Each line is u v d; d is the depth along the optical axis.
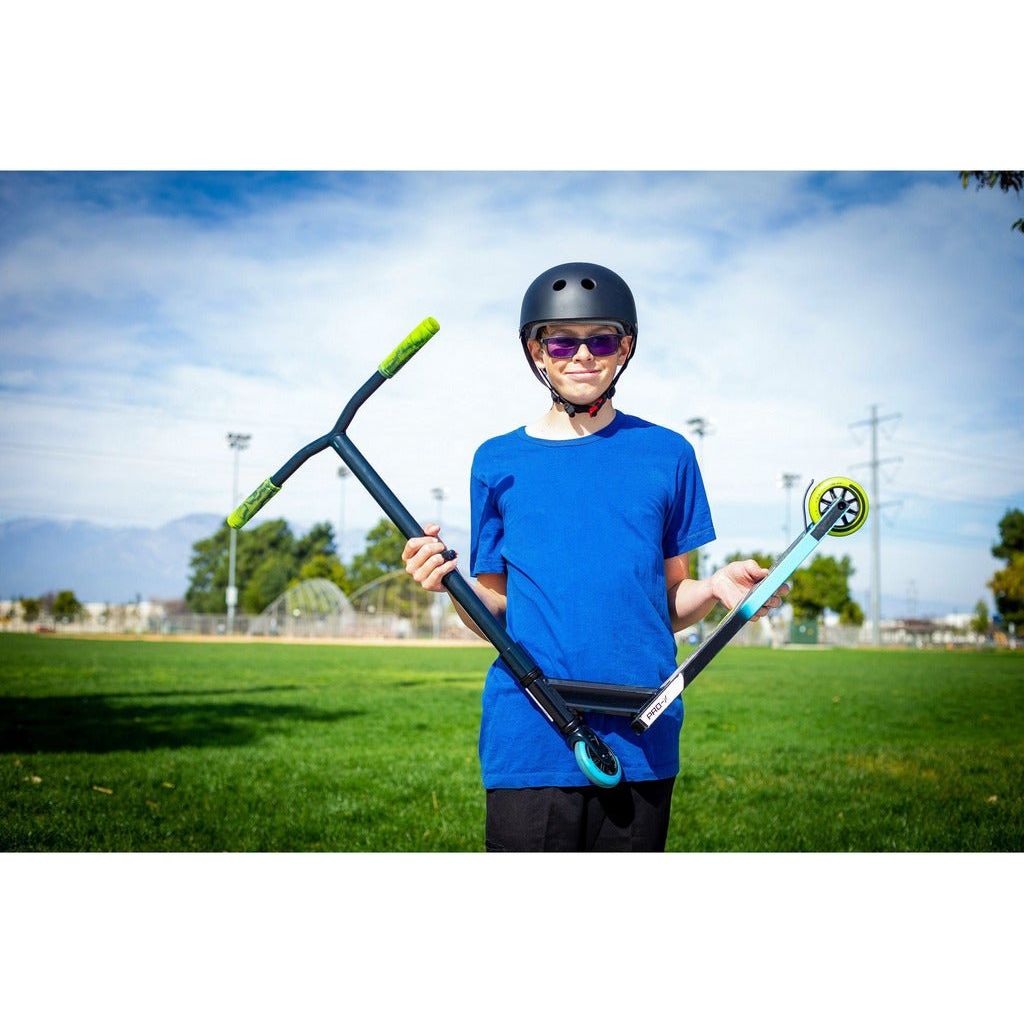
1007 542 52.88
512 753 2.19
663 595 2.27
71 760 7.27
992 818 5.38
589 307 2.25
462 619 2.29
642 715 2.13
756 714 11.91
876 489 53.09
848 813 5.54
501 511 2.37
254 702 13.12
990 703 13.62
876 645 51.31
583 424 2.38
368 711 11.98
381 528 61.19
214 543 66.69
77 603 64.94
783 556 2.20
